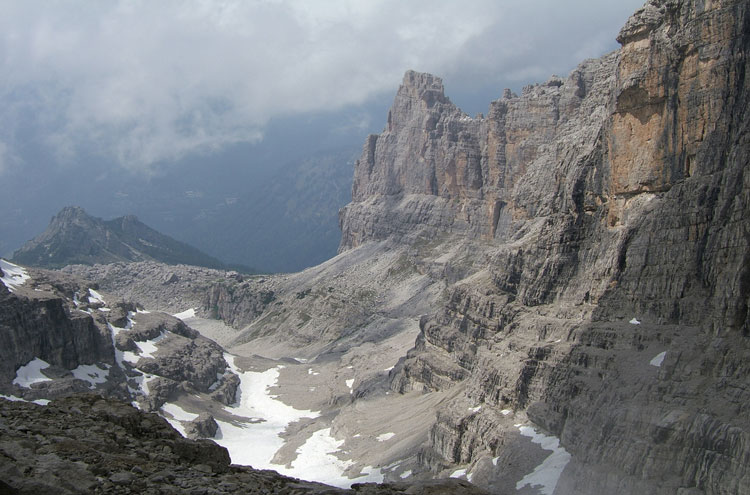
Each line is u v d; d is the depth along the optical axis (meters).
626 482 107.38
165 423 46.81
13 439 38.88
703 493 98.06
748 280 115.12
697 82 143.50
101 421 45.06
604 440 117.88
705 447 101.31
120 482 35.91
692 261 132.50
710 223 131.38
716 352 113.12
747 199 121.00
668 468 105.06
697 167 140.25
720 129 137.75
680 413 108.50
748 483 92.69
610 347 137.25
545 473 122.81
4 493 32.41
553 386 143.12
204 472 40.56
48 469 35.22
